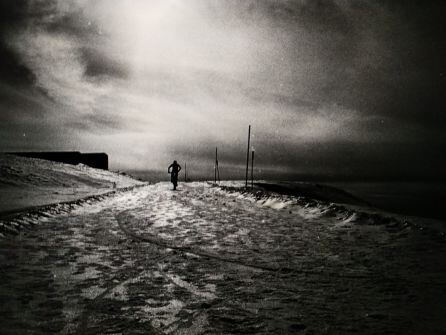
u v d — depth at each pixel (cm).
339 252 750
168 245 807
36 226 982
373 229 970
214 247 798
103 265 630
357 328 393
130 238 876
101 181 3391
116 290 505
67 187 2597
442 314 431
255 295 498
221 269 625
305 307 454
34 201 1466
